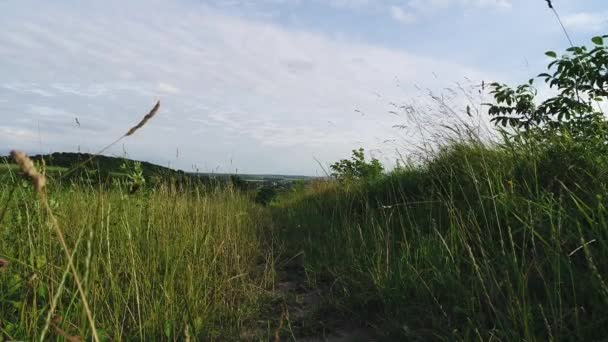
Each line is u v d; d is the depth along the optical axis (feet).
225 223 16.93
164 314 9.20
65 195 10.37
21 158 2.68
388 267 11.12
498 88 16.48
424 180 17.66
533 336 6.82
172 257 10.89
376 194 19.93
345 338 9.61
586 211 9.53
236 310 10.96
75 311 7.69
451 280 9.61
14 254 8.27
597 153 11.52
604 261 7.97
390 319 9.46
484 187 12.96
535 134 14.24
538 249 9.68
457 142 17.16
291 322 10.52
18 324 7.13
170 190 16.16
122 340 8.52
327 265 14.29
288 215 25.62
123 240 10.86
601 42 13.09
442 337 7.97
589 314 7.63
